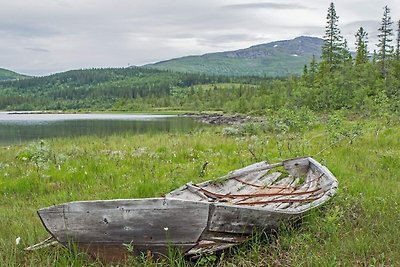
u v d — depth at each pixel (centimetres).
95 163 1285
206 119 7556
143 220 501
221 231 521
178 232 500
